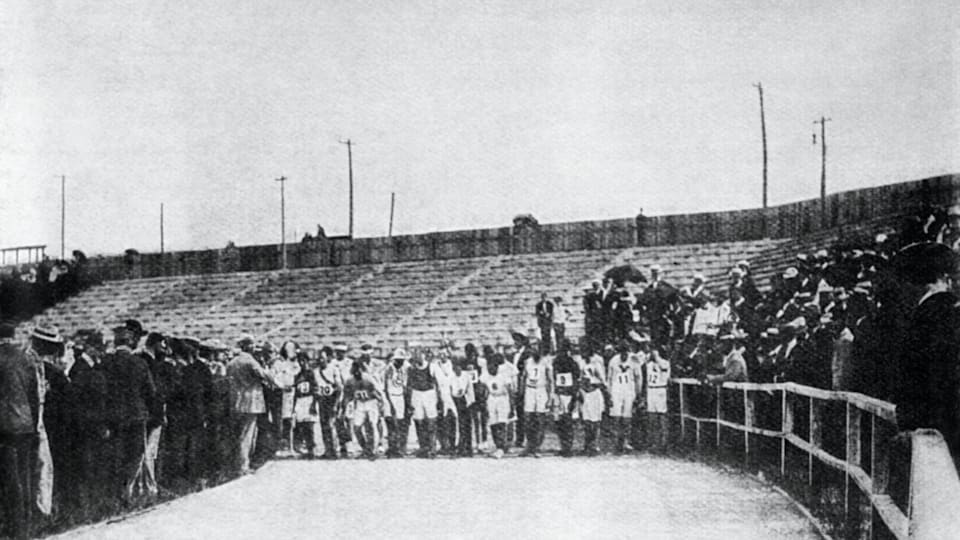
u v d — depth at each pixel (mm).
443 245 20422
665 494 12578
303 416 17844
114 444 12258
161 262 19266
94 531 11445
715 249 16516
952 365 6191
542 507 12422
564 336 18188
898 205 13922
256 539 11391
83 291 18531
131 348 12562
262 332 20250
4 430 10398
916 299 8695
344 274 20875
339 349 18344
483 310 19812
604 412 17062
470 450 17531
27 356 10727
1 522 10555
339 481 14617
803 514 11016
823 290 13914
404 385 18016
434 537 11305
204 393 14609
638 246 17609
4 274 18297
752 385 13570
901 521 7273
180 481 14055
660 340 16875
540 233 18781
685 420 16531
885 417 7094
